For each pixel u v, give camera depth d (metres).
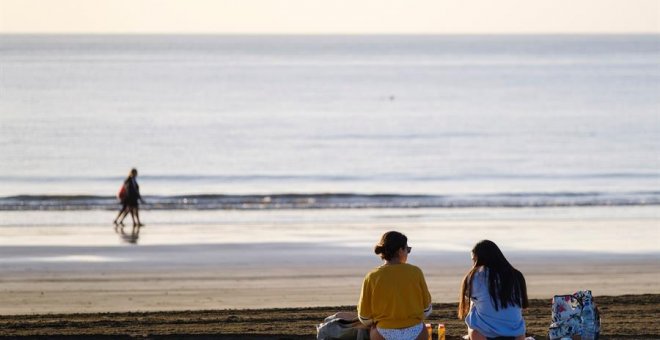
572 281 40.81
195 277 41.59
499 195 78.62
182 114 167.38
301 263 45.41
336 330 20.48
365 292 19.78
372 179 92.50
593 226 60.22
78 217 64.88
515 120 159.25
